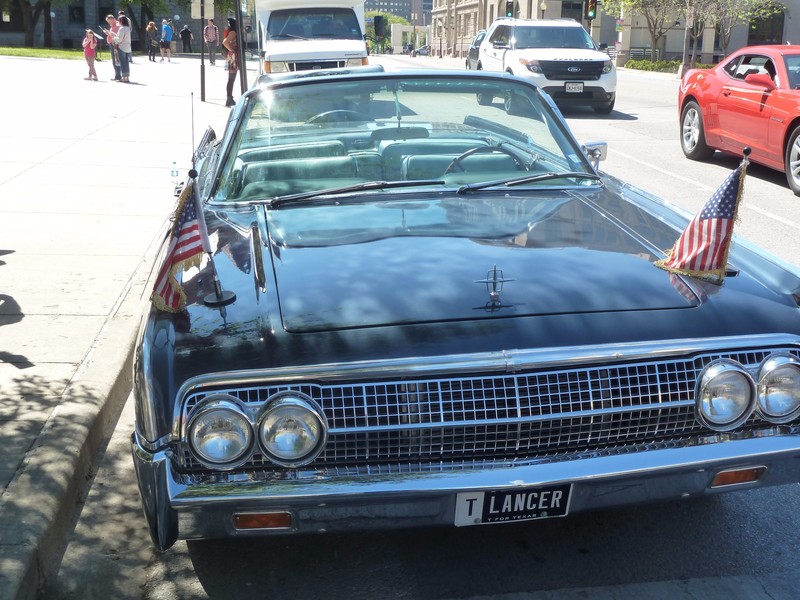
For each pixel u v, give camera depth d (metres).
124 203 8.42
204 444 2.57
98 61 32.06
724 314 2.87
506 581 3.07
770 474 2.84
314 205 3.82
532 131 4.48
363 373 2.61
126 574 3.17
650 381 2.74
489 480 2.62
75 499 3.63
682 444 2.77
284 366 2.62
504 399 2.67
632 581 3.06
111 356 4.77
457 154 4.30
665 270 3.14
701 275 3.10
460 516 2.69
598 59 17.19
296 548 3.27
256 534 2.66
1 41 52.47
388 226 3.50
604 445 2.76
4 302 5.58
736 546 3.26
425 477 2.62
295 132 4.39
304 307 2.84
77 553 3.29
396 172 4.19
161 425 2.61
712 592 3.00
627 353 2.70
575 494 2.70
